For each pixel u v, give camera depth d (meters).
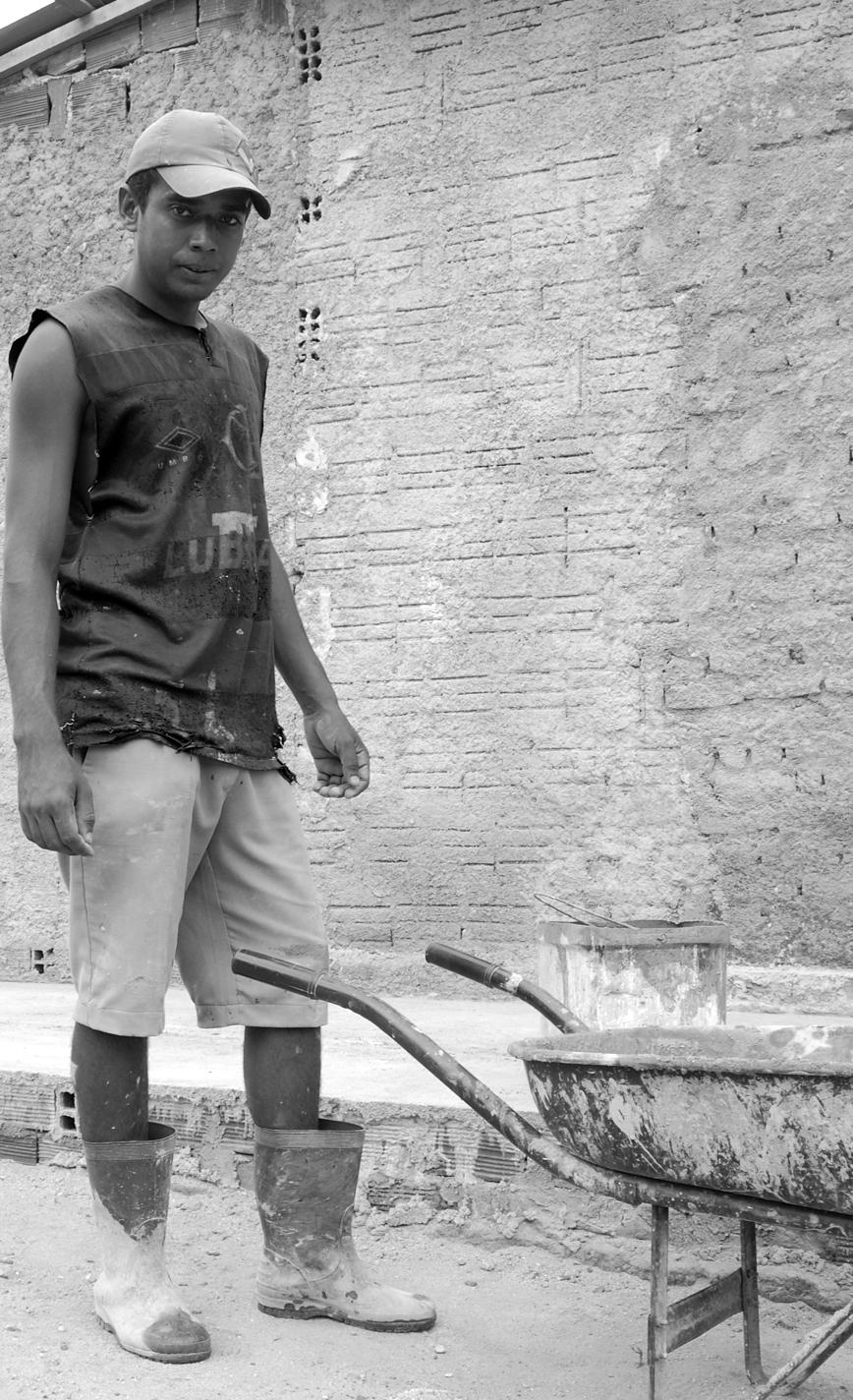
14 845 6.92
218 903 2.78
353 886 6.04
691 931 3.79
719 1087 2.04
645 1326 2.74
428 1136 3.27
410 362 6.09
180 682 2.63
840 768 5.25
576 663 5.70
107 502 2.65
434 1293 2.92
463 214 6.02
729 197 5.54
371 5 6.27
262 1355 2.54
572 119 5.83
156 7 6.82
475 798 5.84
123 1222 2.62
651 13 5.70
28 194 7.16
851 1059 2.55
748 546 5.44
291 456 6.32
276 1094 2.74
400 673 6.02
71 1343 2.57
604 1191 2.26
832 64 5.41
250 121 6.54
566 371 5.78
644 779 5.55
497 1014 5.18
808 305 5.40
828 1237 2.11
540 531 5.79
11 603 2.51
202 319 2.84
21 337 2.64
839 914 5.22
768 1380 2.27
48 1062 3.98
